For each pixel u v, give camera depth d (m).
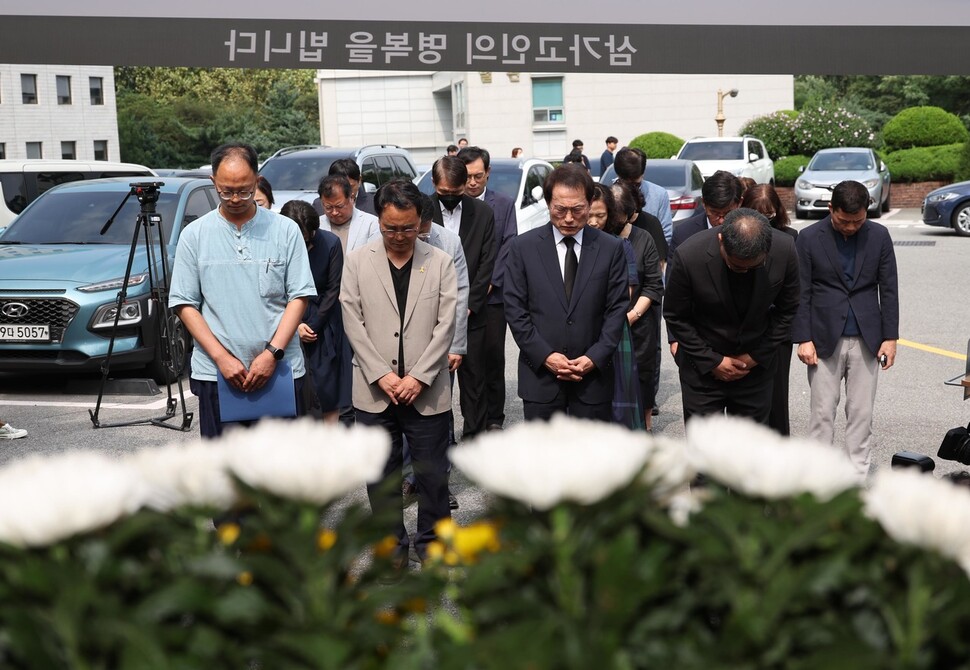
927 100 62.09
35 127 50.53
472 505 5.91
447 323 4.92
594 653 1.01
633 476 1.13
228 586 1.18
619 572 1.06
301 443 1.18
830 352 5.89
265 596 1.17
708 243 4.82
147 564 1.18
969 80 60.38
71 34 3.29
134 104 67.62
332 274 6.40
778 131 35.50
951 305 13.43
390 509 1.19
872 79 64.56
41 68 50.59
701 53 3.27
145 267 9.52
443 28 3.28
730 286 4.77
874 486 1.14
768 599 1.08
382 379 4.84
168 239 10.08
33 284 9.11
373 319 4.89
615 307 4.95
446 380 4.97
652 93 39.91
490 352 7.42
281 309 4.62
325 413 6.52
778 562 1.10
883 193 28.81
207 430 4.71
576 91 40.03
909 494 1.06
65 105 52.31
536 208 14.35
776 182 33.91
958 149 33.03
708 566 1.12
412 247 4.94
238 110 70.56
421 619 1.26
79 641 1.04
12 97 49.19
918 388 8.92
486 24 3.29
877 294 5.92
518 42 3.25
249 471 1.15
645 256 6.77
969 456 4.52
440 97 47.88
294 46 3.28
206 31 3.28
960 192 22.67
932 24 3.31
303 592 1.13
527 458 1.10
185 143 67.31
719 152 27.31
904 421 7.85
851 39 3.29
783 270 4.79
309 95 81.94
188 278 4.57
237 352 4.57
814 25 3.31
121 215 10.30
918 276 16.27
